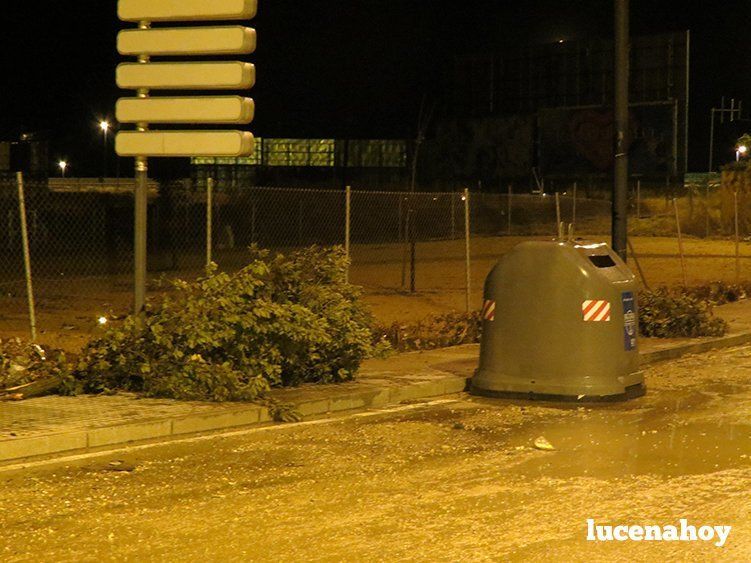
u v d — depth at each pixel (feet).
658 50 155.74
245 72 37.11
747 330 57.98
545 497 25.14
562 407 37.50
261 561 20.54
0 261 94.58
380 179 184.55
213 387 34.99
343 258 42.45
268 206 151.02
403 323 56.03
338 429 33.37
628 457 29.45
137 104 38.22
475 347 50.57
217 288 36.63
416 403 38.40
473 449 30.55
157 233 94.73
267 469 28.02
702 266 98.73
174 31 37.60
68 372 35.94
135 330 36.32
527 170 167.94
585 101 162.91
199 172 167.02
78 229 112.47
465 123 175.52
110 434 30.81
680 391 40.70
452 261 100.68
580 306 38.37
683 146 153.28
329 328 39.09
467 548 21.29
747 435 32.35
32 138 156.25
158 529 22.63
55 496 25.22
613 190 53.21
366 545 21.50
